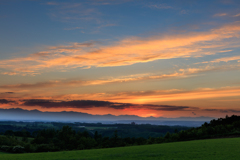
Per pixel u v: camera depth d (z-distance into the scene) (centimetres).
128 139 13962
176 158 3409
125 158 3628
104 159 3588
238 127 9300
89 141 13188
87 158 3797
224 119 11312
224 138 7450
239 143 5338
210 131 9119
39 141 13800
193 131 9744
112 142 13525
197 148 4666
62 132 15000
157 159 3388
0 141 9650
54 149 10238
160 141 9800
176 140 9262
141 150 4922
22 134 18175
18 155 5081
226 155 3509
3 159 4159
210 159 3209
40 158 4147
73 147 12731
